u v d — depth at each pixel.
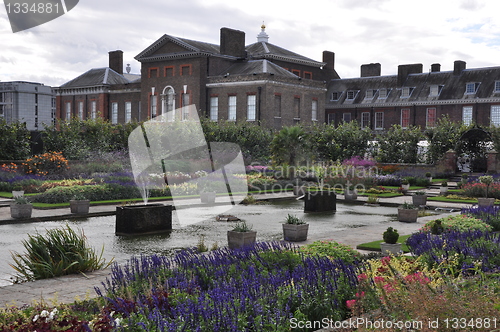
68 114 66.94
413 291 5.03
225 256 7.89
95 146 41.53
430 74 61.00
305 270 6.68
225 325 4.76
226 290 5.63
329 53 69.56
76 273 9.36
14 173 31.34
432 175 40.62
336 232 15.09
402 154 45.09
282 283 6.16
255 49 60.12
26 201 17.81
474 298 4.90
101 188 24.09
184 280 6.41
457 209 23.19
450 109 57.28
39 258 9.28
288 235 13.53
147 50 57.28
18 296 7.55
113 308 5.47
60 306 5.84
